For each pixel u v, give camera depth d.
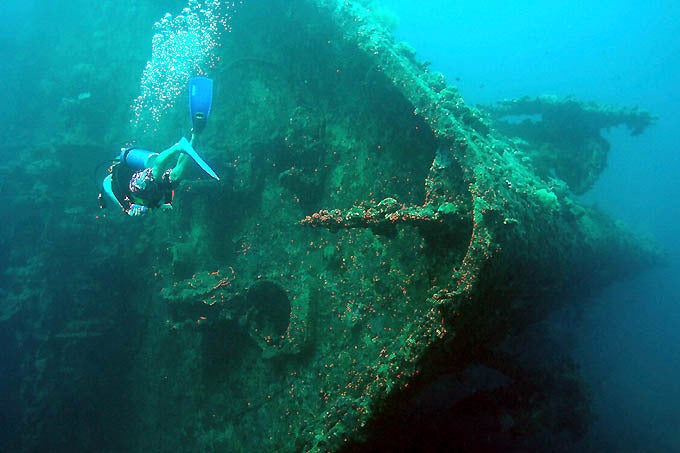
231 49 7.68
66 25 12.48
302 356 5.82
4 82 13.04
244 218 7.11
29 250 10.55
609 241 8.21
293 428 5.64
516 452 7.22
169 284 8.08
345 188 6.17
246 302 6.48
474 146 4.62
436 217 4.37
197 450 6.93
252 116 7.33
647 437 12.14
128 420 8.58
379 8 7.71
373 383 4.10
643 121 7.34
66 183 9.53
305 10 6.59
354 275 5.69
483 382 7.15
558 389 5.21
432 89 5.46
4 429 10.76
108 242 8.84
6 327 10.94
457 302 3.84
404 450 4.90
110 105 9.50
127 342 8.73
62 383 8.49
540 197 5.06
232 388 6.75
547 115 7.95
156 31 9.10
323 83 6.69
